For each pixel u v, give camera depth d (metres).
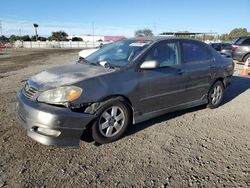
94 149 3.96
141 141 4.27
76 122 3.67
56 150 3.89
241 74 11.41
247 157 3.82
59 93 3.66
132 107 4.34
